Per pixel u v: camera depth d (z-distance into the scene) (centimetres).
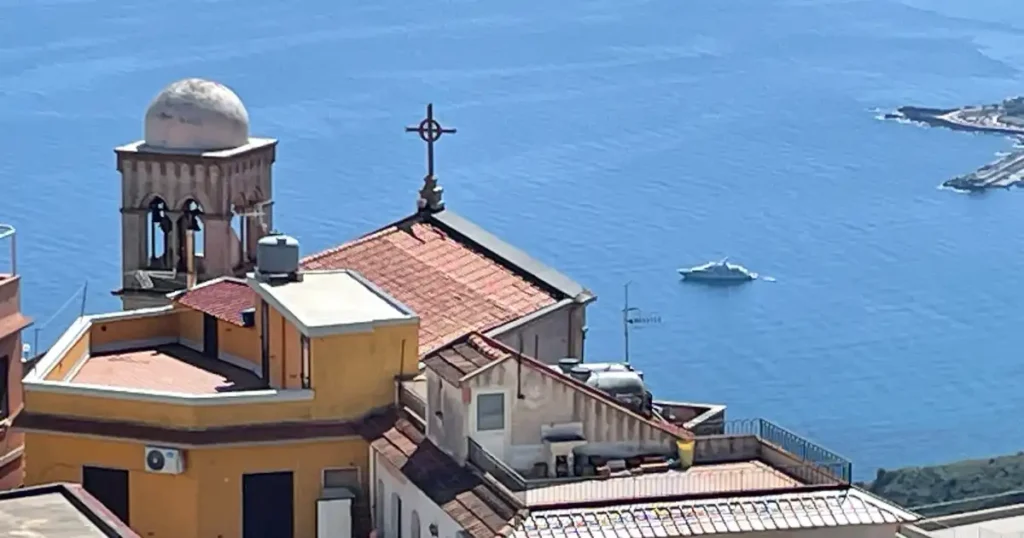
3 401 14738
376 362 13138
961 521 13600
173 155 17450
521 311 15412
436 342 14650
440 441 12275
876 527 11088
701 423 13612
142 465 13012
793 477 11844
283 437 12938
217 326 14675
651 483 11625
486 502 11238
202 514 12962
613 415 12175
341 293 13812
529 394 12025
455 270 15825
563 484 11562
